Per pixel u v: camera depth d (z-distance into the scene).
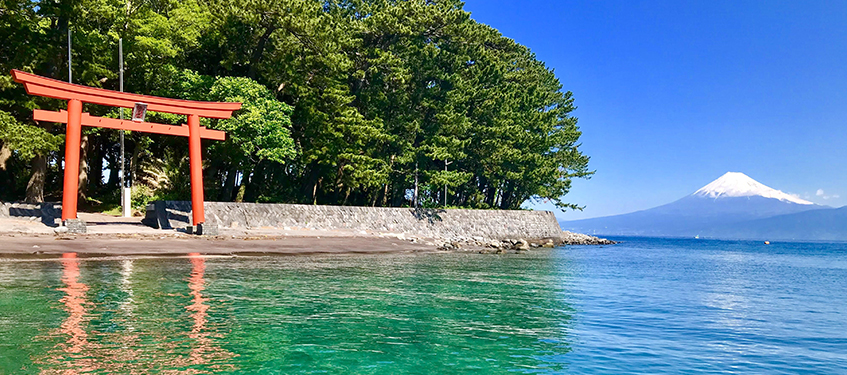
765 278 24.48
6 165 36.09
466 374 6.79
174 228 28.80
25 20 27.75
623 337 9.48
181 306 10.90
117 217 32.88
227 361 7.02
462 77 50.56
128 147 41.97
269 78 37.44
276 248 26.89
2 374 6.17
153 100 26.66
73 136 24.36
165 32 33.22
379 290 14.70
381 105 44.28
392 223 41.53
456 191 59.03
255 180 43.91
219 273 16.98
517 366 7.26
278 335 8.65
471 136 50.97
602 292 16.12
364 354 7.64
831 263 40.66
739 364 7.83
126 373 6.33
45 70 30.34
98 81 32.16
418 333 9.23
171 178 39.81
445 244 37.19
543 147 58.22
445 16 42.97
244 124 33.22
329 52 36.00
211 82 34.34
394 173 48.38
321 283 15.68
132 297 11.77
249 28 36.34
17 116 30.88
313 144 38.59
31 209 26.84
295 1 33.38
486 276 19.75
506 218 53.31
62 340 7.81
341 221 37.91
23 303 10.69
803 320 12.08
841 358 8.32
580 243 62.91
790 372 7.46
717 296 16.53
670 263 34.25
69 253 20.23
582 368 7.27
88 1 28.91
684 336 9.78
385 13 41.28
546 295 14.95
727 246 92.81
